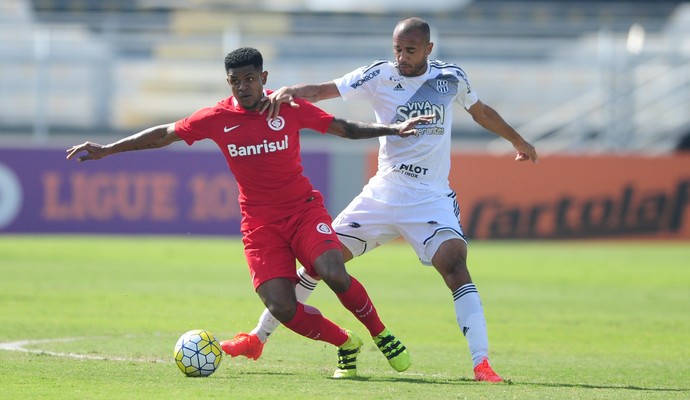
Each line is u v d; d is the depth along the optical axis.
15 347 30.22
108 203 79.50
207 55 105.75
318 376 25.12
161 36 102.12
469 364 28.69
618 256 72.25
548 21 117.19
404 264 66.25
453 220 26.53
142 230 79.56
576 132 98.75
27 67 101.62
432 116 24.64
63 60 97.88
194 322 37.03
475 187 80.75
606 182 81.25
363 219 27.30
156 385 22.48
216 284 50.75
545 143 98.31
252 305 42.19
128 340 32.28
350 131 24.92
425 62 26.94
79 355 28.59
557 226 81.06
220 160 79.62
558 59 104.88
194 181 79.50
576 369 27.89
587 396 21.92
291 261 24.89
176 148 82.00
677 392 23.17
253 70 24.09
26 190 79.19
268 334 26.48
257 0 124.81
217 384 22.80
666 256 72.62
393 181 27.09
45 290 47.38
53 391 21.42
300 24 112.25
